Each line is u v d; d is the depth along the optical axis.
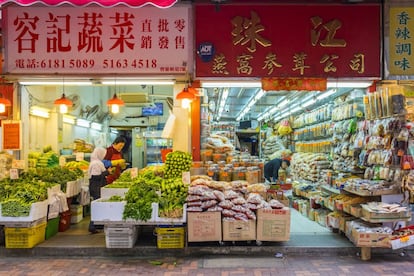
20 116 7.26
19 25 6.91
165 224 6.07
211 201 6.04
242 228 6.04
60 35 6.90
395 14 6.81
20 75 6.91
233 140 11.55
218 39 6.84
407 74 6.81
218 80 6.88
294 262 5.78
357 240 5.72
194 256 6.12
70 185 7.61
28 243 6.13
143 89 12.64
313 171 9.37
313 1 6.82
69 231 7.35
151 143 13.42
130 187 6.48
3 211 6.02
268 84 6.83
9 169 7.28
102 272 5.40
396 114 6.24
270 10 6.84
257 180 7.58
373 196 6.40
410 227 6.05
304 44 6.83
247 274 5.27
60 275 5.28
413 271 5.34
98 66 6.89
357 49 6.81
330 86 7.22
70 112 10.30
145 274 5.31
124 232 6.10
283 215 6.06
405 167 6.12
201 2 6.86
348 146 7.87
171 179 6.60
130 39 6.90
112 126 13.54
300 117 11.63
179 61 6.90
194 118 7.22
